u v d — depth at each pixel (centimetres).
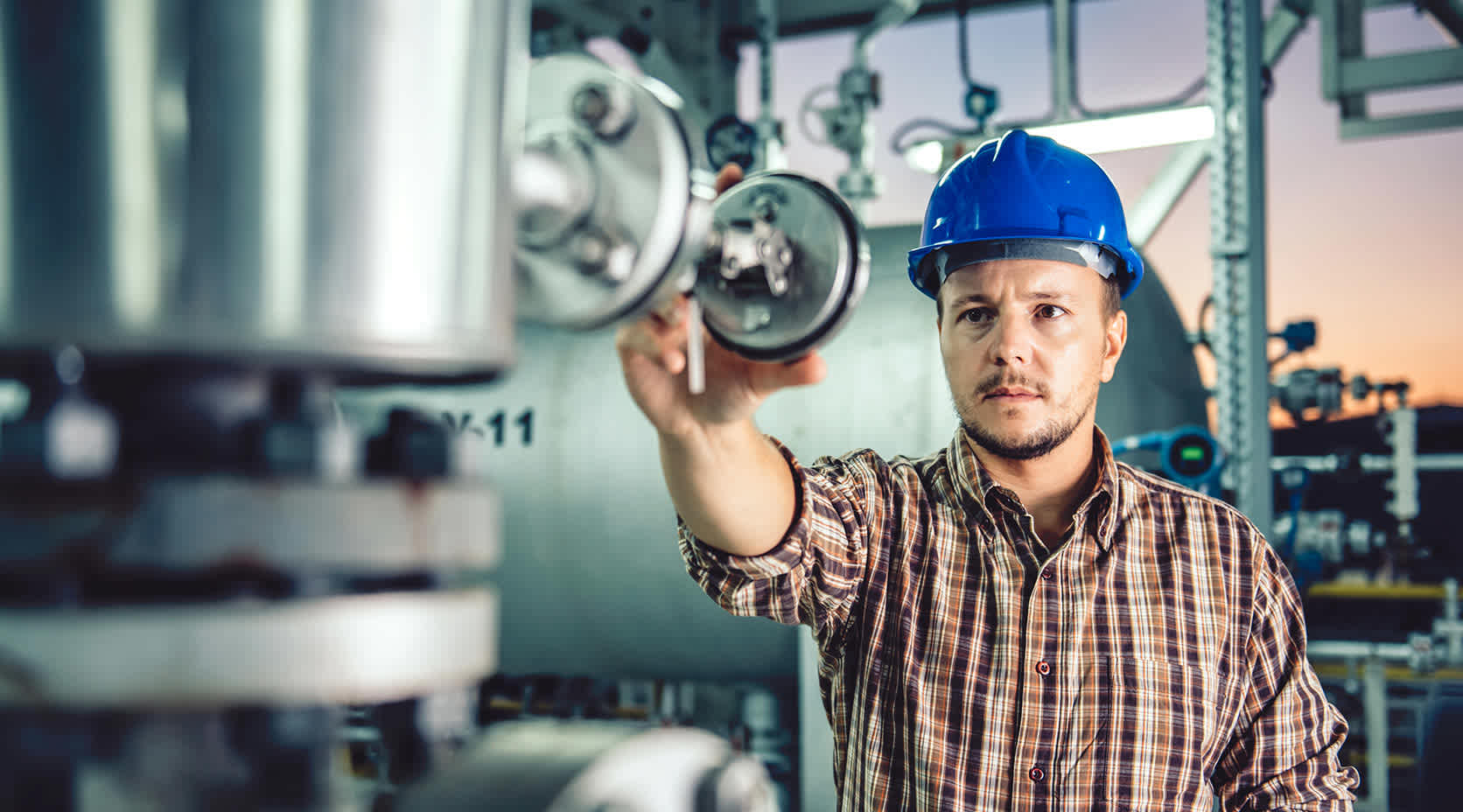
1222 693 128
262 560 29
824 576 122
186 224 28
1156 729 124
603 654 268
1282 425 493
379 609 31
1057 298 125
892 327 252
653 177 40
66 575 29
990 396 125
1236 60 278
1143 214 346
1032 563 128
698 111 393
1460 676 351
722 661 259
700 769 38
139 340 28
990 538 129
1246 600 130
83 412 30
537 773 34
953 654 127
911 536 132
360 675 30
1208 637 128
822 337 52
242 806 31
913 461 141
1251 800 132
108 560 28
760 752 264
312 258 29
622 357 71
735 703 266
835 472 135
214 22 28
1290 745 130
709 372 72
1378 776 318
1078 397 126
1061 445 128
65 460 29
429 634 32
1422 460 370
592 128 41
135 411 31
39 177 28
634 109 41
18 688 28
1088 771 124
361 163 29
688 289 50
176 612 28
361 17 29
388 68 30
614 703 276
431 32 30
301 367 30
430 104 30
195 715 30
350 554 30
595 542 261
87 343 28
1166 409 270
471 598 34
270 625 29
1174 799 124
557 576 265
